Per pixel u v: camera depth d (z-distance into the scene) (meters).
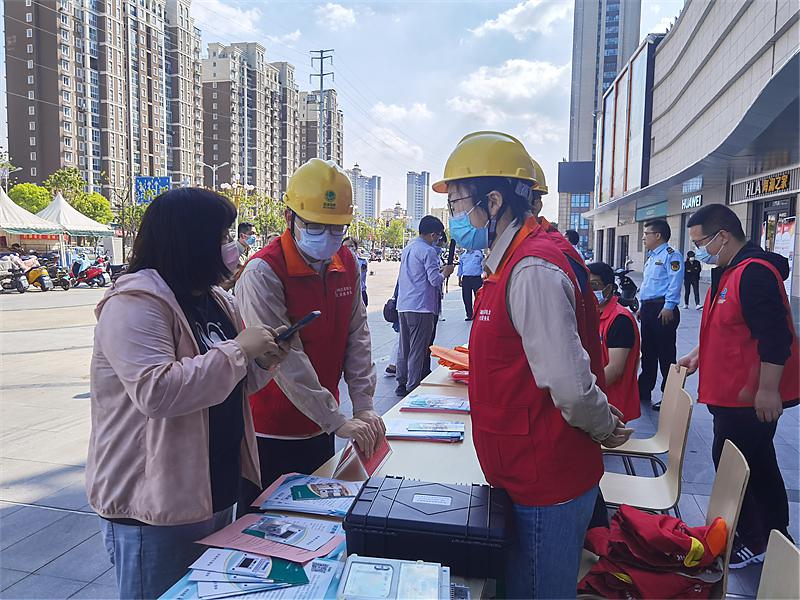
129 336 1.33
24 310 12.81
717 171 14.84
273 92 95.25
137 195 41.44
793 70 6.04
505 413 1.43
